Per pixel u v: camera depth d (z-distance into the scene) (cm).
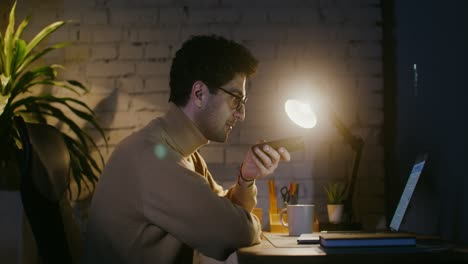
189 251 131
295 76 235
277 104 234
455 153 149
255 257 108
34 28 239
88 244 129
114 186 126
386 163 228
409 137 194
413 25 190
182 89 142
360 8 237
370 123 233
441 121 160
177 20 238
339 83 234
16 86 206
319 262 106
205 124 142
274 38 236
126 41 238
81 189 229
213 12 238
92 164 211
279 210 210
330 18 237
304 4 238
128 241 123
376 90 234
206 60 140
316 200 229
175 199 120
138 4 239
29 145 109
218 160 231
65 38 238
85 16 239
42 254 108
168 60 237
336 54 236
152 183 122
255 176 150
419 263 105
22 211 166
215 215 120
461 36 144
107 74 237
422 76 179
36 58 213
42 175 111
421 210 178
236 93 141
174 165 124
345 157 231
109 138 234
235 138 232
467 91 140
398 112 209
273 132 232
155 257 124
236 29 237
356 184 231
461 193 144
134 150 127
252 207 153
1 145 196
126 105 235
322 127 232
